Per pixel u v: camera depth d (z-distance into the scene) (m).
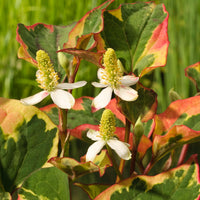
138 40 0.36
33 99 0.33
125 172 0.50
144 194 0.33
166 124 0.37
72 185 0.51
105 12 0.36
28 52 0.36
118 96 0.33
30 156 0.35
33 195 0.33
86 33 0.37
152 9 0.36
